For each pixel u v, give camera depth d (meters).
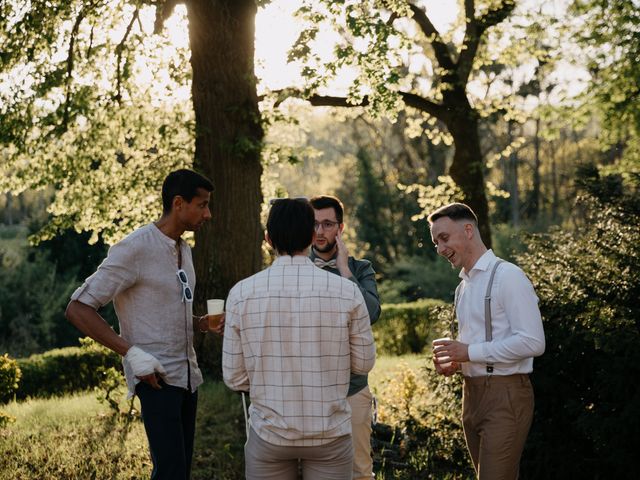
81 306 3.66
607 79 16.61
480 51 14.87
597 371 5.15
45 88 9.95
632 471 4.92
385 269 37.72
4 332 28.05
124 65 10.61
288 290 2.97
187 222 3.90
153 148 12.41
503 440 3.48
